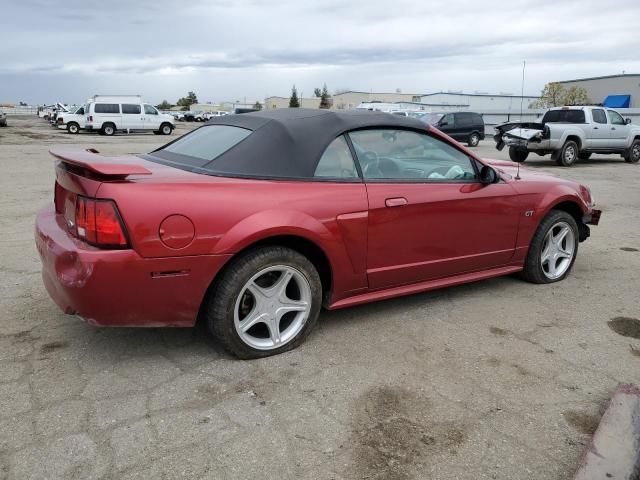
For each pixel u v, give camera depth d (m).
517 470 2.33
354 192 3.38
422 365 3.22
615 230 7.04
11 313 3.78
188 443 2.44
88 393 2.81
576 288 4.64
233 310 3.05
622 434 2.45
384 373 3.11
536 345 3.52
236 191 3.00
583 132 15.70
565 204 4.76
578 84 59.84
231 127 3.66
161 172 3.05
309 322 3.37
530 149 15.58
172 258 2.82
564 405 2.83
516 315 4.01
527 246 4.46
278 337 3.28
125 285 2.76
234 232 2.93
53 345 3.33
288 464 2.32
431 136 3.88
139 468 2.27
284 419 2.64
